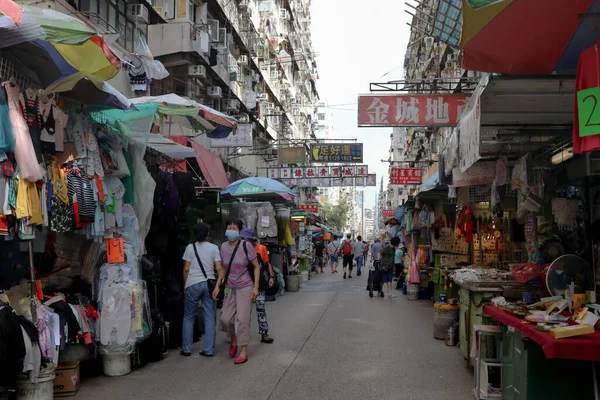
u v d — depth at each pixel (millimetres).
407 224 17641
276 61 37719
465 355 6984
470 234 11594
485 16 4367
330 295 16406
